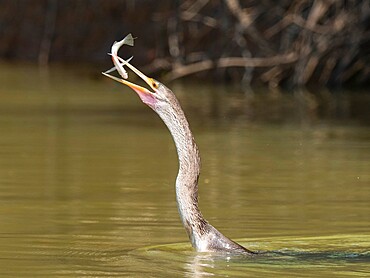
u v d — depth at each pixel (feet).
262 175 44.73
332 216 36.50
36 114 63.57
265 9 85.71
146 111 65.98
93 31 97.60
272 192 40.96
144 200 39.01
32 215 36.06
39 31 99.81
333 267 28.66
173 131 30.96
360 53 84.79
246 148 52.08
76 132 56.49
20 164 46.50
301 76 82.79
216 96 76.38
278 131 58.34
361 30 82.48
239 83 87.04
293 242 32.30
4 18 101.45
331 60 83.92
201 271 28.27
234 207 37.99
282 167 46.73
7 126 58.29
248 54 84.43
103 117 62.75
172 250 30.89
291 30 83.71
